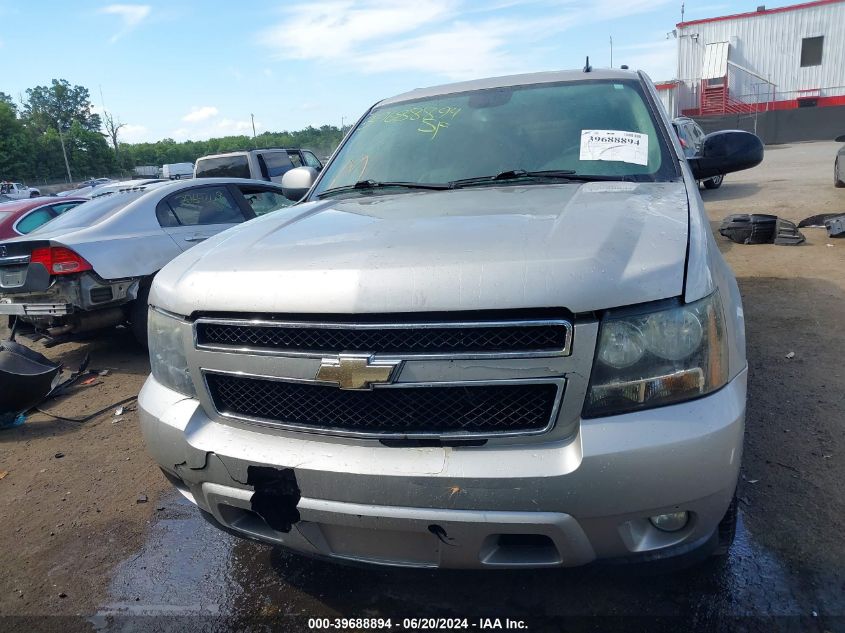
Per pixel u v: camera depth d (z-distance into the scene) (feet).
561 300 5.44
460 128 10.48
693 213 7.08
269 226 8.21
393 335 5.77
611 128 9.64
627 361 5.55
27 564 9.25
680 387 5.63
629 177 8.82
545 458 5.56
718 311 5.99
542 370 5.53
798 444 10.42
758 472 9.70
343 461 6.01
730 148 10.19
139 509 10.55
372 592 8.00
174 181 20.59
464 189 9.09
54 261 16.48
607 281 5.56
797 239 26.40
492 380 5.60
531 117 10.25
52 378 15.07
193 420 6.90
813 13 98.78
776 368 13.64
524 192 8.41
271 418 6.53
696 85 107.96
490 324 5.53
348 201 9.30
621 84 10.52
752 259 24.57
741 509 8.80
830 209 34.24
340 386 5.89
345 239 6.96
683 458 5.44
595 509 5.49
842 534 8.17
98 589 8.57
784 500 8.95
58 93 328.90
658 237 6.25
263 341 6.35
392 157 10.43
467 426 5.79
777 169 59.93
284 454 6.27
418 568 6.15
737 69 105.09
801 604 7.11
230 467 6.51
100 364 18.79
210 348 6.65
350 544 6.30
